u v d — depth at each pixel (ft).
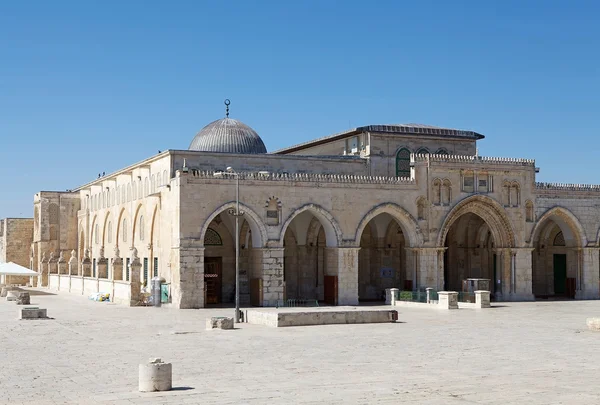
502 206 209.05
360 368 83.51
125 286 189.57
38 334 120.37
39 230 296.10
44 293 244.83
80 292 237.86
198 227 177.27
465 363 87.40
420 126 228.43
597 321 124.67
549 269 239.71
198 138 228.84
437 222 201.98
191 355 94.73
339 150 230.27
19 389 72.13
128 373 81.35
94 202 277.64
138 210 219.82
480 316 154.81
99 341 110.63
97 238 271.69
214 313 160.86
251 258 194.80
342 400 64.95
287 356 93.35
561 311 169.99
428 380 75.41
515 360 89.97
